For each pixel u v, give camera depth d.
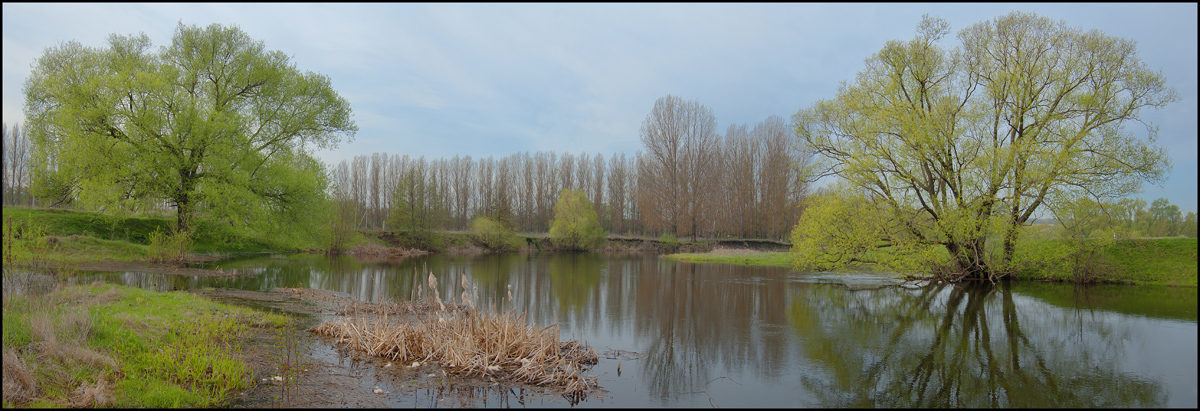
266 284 18.11
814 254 22.89
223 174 25.00
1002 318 13.62
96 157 22.86
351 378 7.37
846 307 15.45
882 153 21.16
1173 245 21.41
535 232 71.94
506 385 7.30
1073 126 19.62
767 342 10.75
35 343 6.68
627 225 75.25
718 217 54.62
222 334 9.30
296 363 7.95
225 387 6.55
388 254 42.50
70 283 11.29
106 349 7.28
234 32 27.30
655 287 20.45
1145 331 11.98
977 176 19.30
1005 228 19.25
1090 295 18.00
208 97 27.12
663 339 10.95
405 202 50.78
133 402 5.79
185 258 23.70
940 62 21.69
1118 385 8.03
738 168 56.28
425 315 12.48
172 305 11.21
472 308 9.04
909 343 10.73
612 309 14.89
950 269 21.69
